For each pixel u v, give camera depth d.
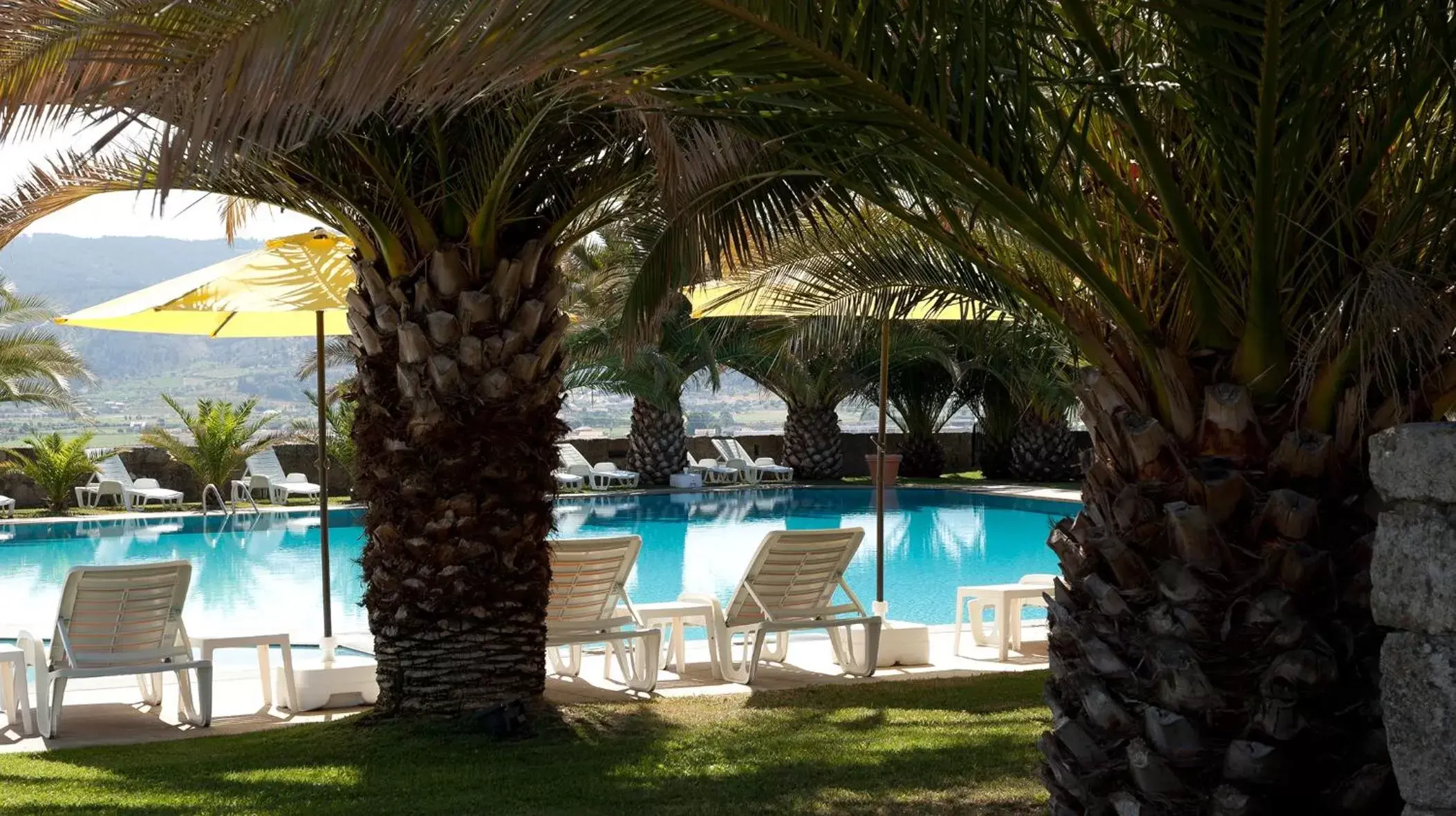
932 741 6.32
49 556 17.42
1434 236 3.66
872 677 8.73
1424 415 3.72
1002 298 5.87
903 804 5.11
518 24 2.49
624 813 4.95
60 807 5.03
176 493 22.66
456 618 6.75
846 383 27.08
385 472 6.73
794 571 8.75
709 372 25.36
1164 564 3.74
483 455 6.68
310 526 20.75
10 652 7.05
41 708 7.02
